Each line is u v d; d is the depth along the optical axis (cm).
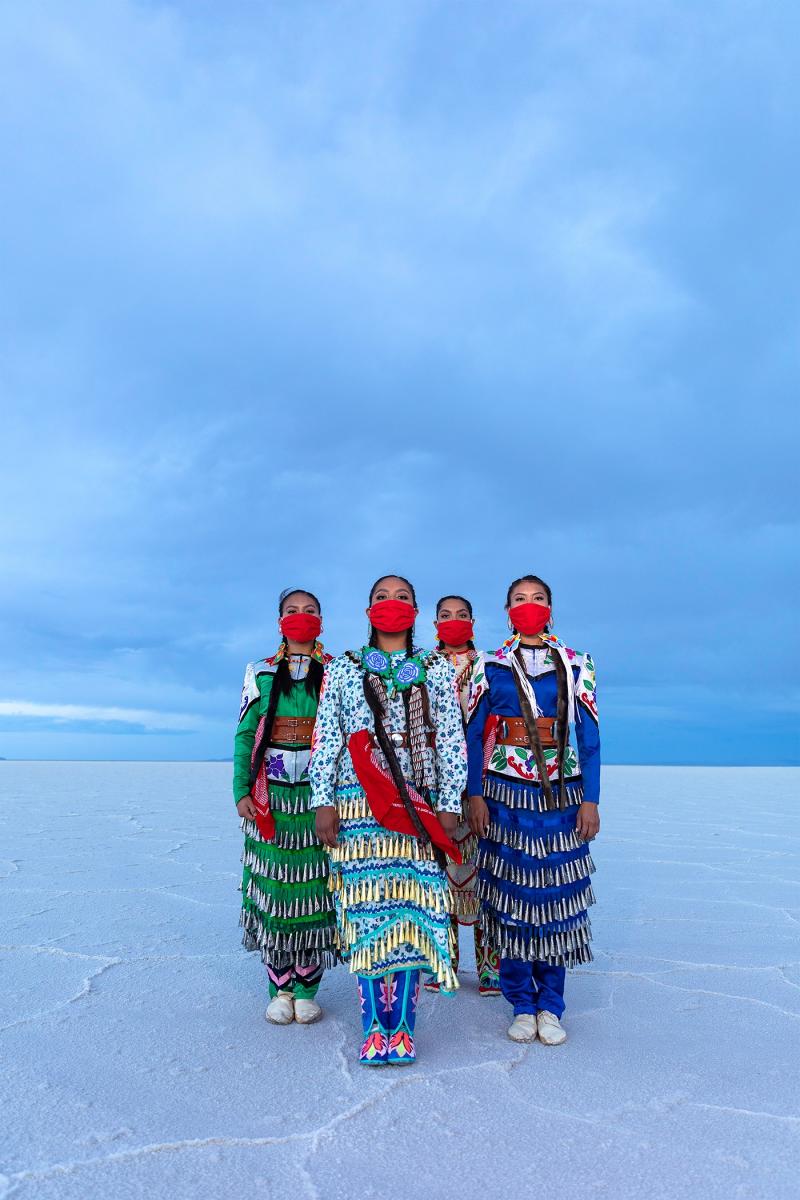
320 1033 314
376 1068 278
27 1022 314
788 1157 215
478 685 340
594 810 328
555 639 347
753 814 1084
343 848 301
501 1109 244
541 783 325
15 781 1812
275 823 338
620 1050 294
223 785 1680
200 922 468
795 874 627
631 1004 344
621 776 2291
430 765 309
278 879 334
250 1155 214
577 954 315
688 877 614
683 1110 243
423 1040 310
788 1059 285
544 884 315
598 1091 257
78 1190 196
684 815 1064
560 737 331
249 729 355
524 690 334
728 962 401
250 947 352
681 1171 207
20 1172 204
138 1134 225
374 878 295
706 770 2997
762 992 358
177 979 371
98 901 516
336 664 316
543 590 349
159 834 821
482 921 328
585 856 329
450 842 299
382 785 294
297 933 331
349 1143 221
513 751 332
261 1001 347
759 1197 195
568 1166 209
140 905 507
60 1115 237
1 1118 234
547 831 322
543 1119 237
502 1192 196
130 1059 281
